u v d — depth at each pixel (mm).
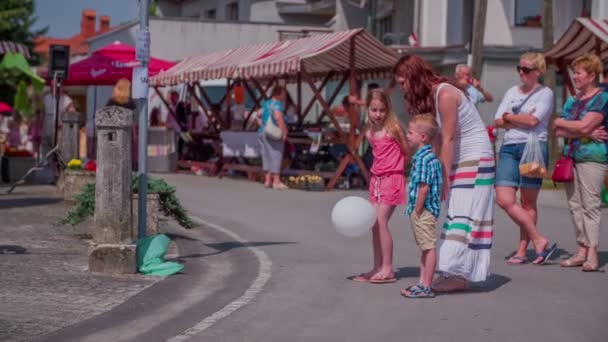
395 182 12219
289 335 9625
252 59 29047
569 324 10078
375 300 11352
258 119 31438
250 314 10617
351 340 9406
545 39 29609
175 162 34812
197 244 16156
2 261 13703
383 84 40656
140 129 13391
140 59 13242
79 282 12164
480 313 10617
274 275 13125
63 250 14852
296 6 57688
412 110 11383
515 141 13898
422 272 11547
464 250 11477
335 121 26500
